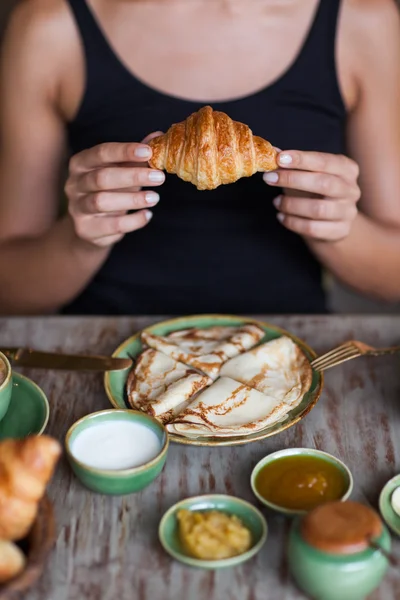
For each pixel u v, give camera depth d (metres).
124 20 1.31
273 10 1.31
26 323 1.13
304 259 1.39
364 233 1.28
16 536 0.68
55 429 0.91
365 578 0.67
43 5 1.31
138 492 0.82
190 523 0.74
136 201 1.03
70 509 0.80
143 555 0.75
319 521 0.69
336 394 0.97
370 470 0.85
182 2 1.30
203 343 1.05
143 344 1.03
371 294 1.40
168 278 1.38
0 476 0.67
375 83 1.35
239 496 0.82
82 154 1.04
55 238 1.27
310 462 0.83
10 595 0.64
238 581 0.72
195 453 0.87
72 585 0.72
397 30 1.34
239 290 1.38
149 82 1.32
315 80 1.33
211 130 0.94
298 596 0.71
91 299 1.41
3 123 1.35
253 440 0.86
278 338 1.02
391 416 0.93
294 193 1.14
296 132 1.33
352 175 1.07
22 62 1.32
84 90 1.32
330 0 1.31
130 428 0.85
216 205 1.35
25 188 1.36
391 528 0.75
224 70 1.32
